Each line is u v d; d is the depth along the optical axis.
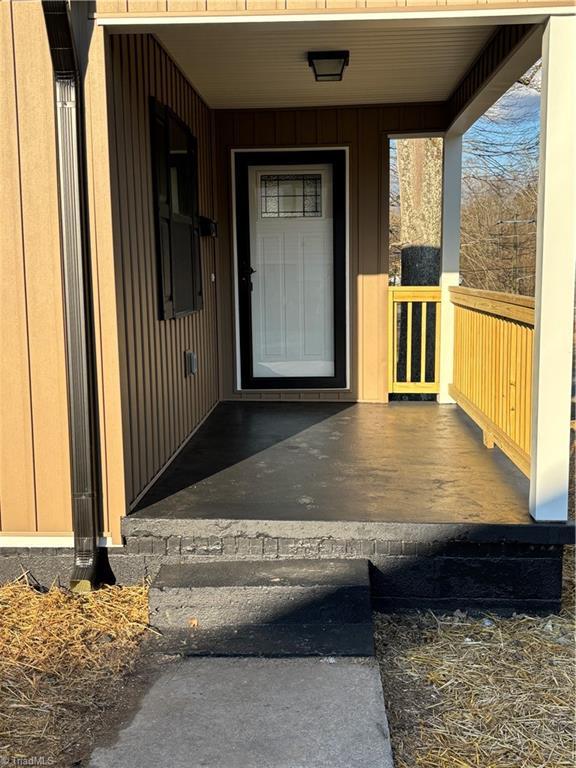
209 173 6.57
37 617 3.46
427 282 11.34
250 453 5.07
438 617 3.62
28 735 2.68
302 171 6.81
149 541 3.71
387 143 6.70
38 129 3.55
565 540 3.57
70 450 3.67
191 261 5.61
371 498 4.02
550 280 3.53
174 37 4.67
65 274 3.56
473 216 14.20
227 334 6.95
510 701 2.93
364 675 3.00
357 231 6.82
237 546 3.68
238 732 2.66
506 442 4.47
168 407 4.80
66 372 3.64
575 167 3.47
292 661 3.11
